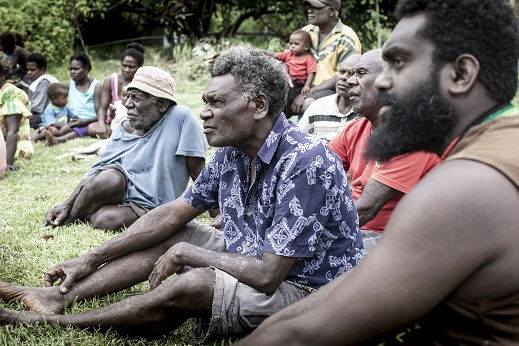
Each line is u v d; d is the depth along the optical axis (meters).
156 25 15.71
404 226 1.55
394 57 1.68
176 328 2.96
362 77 3.51
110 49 15.89
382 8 14.47
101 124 8.59
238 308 2.71
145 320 2.85
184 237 3.34
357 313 1.58
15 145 6.86
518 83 1.69
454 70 1.63
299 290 2.82
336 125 4.73
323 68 7.46
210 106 2.77
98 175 4.77
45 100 9.34
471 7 1.61
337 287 1.64
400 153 1.73
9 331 2.95
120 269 3.28
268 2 14.90
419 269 1.53
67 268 3.29
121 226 4.77
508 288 1.56
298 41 7.52
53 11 13.66
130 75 8.55
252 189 2.84
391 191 3.32
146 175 4.88
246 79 2.71
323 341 1.63
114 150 5.02
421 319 1.75
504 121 1.63
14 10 13.33
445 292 1.55
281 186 2.68
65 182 6.29
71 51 14.23
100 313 2.92
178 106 4.88
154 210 3.27
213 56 9.04
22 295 3.29
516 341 1.62
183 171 4.89
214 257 2.81
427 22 1.63
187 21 15.20
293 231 2.65
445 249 1.52
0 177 6.36
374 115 3.54
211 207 3.20
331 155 2.74
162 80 4.77
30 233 4.66
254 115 2.75
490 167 1.54
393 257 1.55
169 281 2.79
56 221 4.86
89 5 14.66
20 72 10.42
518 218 1.52
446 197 1.52
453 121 1.67
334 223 2.76
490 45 1.62
